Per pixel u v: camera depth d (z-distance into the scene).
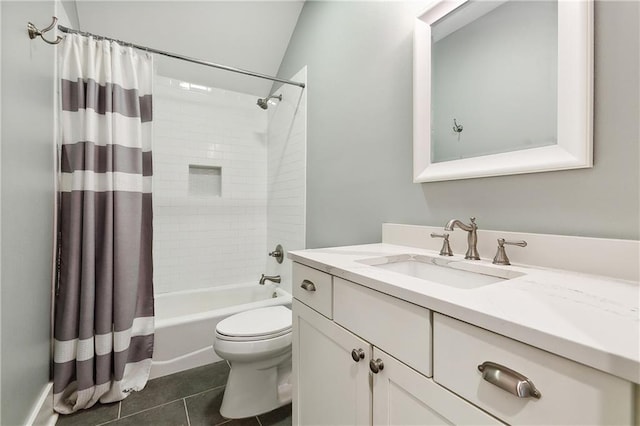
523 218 0.91
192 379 1.68
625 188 0.71
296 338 1.08
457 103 1.09
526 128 0.89
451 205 1.12
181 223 2.47
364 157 1.56
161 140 2.37
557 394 0.40
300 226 2.22
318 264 0.95
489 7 1.00
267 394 1.41
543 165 0.84
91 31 1.95
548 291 0.59
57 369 1.38
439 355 0.56
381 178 1.45
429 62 1.19
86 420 1.34
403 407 0.64
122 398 1.50
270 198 2.75
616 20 0.72
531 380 0.43
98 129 1.55
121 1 1.86
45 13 1.28
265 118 2.85
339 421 0.85
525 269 0.81
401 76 1.34
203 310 2.41
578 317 0.45
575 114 0.77
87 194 1.46
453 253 1.06
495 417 0.47
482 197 1.02
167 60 2.29
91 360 1.45
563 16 0.80
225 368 1.80
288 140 2.41
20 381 1.03
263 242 2.85
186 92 2.48
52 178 1.40
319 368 0.94
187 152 2.49
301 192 2.21
